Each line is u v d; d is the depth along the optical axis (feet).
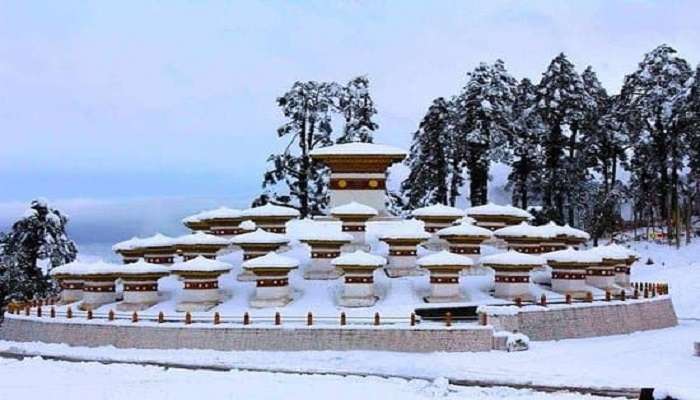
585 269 202.08
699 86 299.99
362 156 230.68
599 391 130.52
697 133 302.25
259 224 223.30
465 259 188.85
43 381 141.79
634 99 323.98
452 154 318.65
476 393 130.52
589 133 323.37
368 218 212.64
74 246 250.37
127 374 147.84
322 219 234.38
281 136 313.32
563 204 325.42
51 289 240.53
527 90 341.82
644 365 149.89
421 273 204.23
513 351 164.96
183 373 148.87
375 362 156.04
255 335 169.07
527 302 189.57
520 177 328.70
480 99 301.63
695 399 101.55
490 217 228.02
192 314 182.19
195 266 185.16
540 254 208.74
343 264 185.26
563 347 171.12
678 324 212.23
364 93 316.40
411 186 339.57
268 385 137.90
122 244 211.61
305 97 310.86
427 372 146.72
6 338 192.54
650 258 303.48
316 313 180.14
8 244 242.17
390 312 179.73
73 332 179.52
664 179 321.32
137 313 184.34
